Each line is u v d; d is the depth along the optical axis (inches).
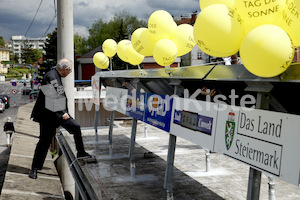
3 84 3880.4
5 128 693.9
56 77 184.7
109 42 258.8
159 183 167.0
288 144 78.7
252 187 91.6
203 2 108.0
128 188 158.9
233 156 99.0
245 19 86.0
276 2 78.3
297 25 76.7
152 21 157.8
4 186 169.6
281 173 80.1
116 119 415.2
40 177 198.7
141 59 209.8
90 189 159.9
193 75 124.6
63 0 268.7
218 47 90.2
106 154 229.6
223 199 143.6
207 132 114.5
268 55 75.3
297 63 76.8
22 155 251.8
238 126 97.5
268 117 85.7
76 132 195.9
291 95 96.6
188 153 233.0
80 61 1579.7
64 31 271.9
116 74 236.7
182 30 155.6
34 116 191.0
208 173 182.4
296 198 142.6
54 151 394.6
